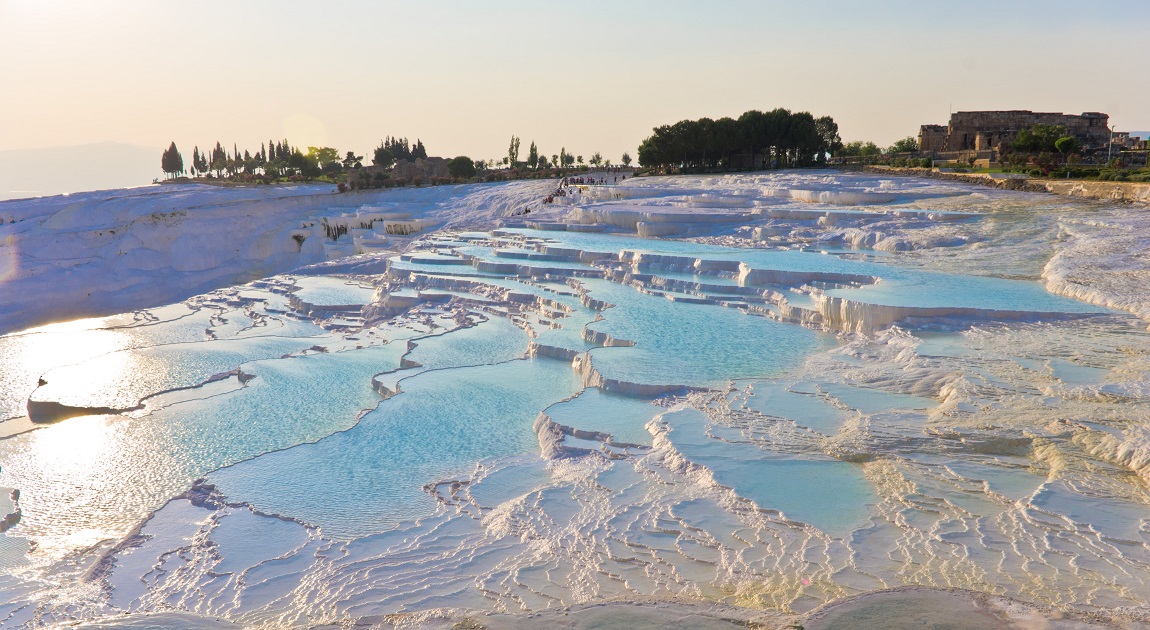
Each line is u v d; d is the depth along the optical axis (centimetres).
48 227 9062
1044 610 950
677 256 3875
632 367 2355
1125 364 1975
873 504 1388
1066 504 1299
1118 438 1506
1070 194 5388
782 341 2625
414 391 2530
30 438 2544
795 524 1334
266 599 1333
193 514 1755
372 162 16675
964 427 1658
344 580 1350
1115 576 1088
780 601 1096
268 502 1762
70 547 1778
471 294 4109
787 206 5888
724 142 10956
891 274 3253
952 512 1327
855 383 2080
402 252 5841
